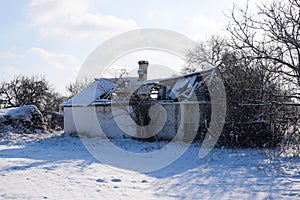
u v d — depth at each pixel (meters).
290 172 8.94
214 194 6.79
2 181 7.91
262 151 13.12
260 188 7.20
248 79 12.86
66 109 22.33
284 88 11.34
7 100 42.16
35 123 23.02
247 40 10.47
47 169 9.62
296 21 9.51
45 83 43.72
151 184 7.86
